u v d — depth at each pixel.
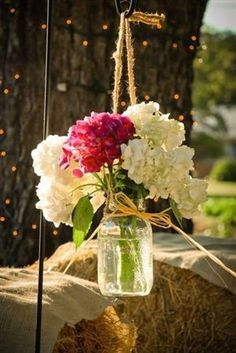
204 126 24.89
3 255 5.72
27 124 5.71
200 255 4.67
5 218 5.73
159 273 4.70
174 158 3.38
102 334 3.92
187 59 5.88
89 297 3.89
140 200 3.55
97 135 3.37
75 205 3.52
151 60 5.77
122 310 4.68
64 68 5.68
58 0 5.66
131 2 3.61
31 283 3.93
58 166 3.47
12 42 5.71
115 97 3.79
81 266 4.76
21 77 5.71
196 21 5.90
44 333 3.60
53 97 5.67
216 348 4.70
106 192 3.51
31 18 5.70
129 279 3.57
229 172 21.30
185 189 3.49
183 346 4.70
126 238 3.55
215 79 22.25
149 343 4.68
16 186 5.72
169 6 5.79
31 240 5.70
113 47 5.71
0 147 5.74
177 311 4.69
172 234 5.36
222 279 4.57
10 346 3.60
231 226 13.03
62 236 5.68
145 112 3.50
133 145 3.35
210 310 4.68
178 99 5.85
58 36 5.68
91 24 5.69
